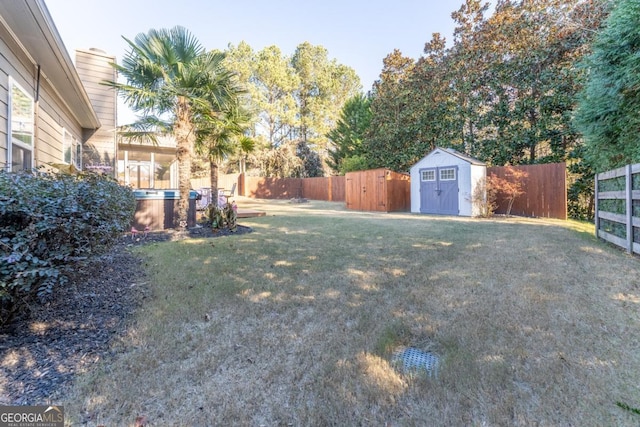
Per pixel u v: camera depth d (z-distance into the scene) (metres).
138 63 5.47
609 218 4.88
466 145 12.17
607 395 1.46
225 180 22.11
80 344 1.96
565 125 9.51
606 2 5.69
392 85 14.96
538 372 1.64
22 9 3.38
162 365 1.76
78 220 2.07
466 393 1.51
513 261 3.80
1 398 1.47
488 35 11.31
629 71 4.88
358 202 12.41
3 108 3.88
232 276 3.34
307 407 1.44
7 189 1.91
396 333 2.10
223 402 1.48
